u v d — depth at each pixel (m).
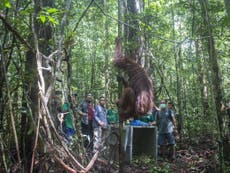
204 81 15.73
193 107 17.55
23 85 5.51
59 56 4.52
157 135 10.70
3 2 4.68
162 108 11.38
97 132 11.06
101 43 19.25
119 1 7.63
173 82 18.42
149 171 9.27
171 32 16.42
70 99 6.14
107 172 6.83
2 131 5.79
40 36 6.00
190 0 9.90
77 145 5.82
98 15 16.19
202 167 9.60
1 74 5.46
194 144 13.07
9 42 6.05
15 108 6.42
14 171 5.51
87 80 20.25
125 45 9.21
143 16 10.23
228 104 10.58
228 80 17.22
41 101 4.02
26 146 6.29
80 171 3.94
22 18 5.47
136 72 5.50
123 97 5.48
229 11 8.43
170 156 10.98
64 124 7.49
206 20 8.09
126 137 9.88
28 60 6.18
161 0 11.45
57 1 7.41
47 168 5.20
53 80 4.23
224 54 11.77
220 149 7.81
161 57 15.56
